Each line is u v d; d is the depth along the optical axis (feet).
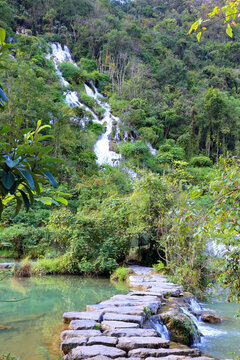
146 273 32.60
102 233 35.96
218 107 146.00
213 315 23.30
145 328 16.80
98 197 55.57
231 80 199.72
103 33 180.14
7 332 16.24
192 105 159.63
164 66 184.75
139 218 34.45
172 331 18.45
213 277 30.35
